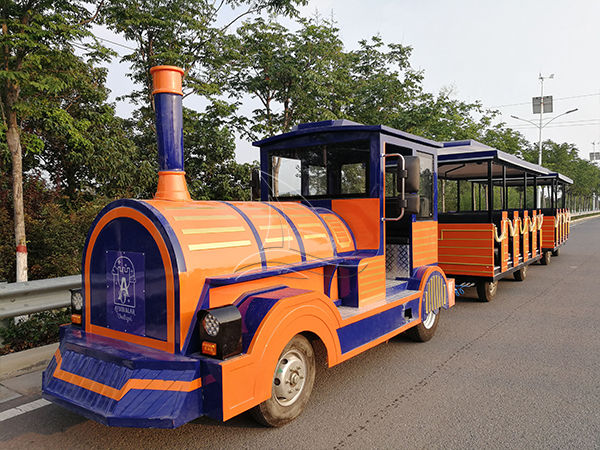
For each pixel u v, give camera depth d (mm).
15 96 7883
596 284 9391
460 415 3387
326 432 3123
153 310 2842
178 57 11422
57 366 3010
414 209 4188
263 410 3021
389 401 3646
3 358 4180
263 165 5129
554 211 12875
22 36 6883
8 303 4246
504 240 8039
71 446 2955
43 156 12000
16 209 8000
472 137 21625
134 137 16188
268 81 13758
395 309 4406
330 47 14180
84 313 3328
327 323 3367
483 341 5363
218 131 15211
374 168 4336
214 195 15734
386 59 17609
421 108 17469
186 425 3227
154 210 2861
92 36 8203
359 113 16781
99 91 12016
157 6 11875
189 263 2756
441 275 5461
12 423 3268
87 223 9234
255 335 2773
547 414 3400
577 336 5539
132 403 2488
